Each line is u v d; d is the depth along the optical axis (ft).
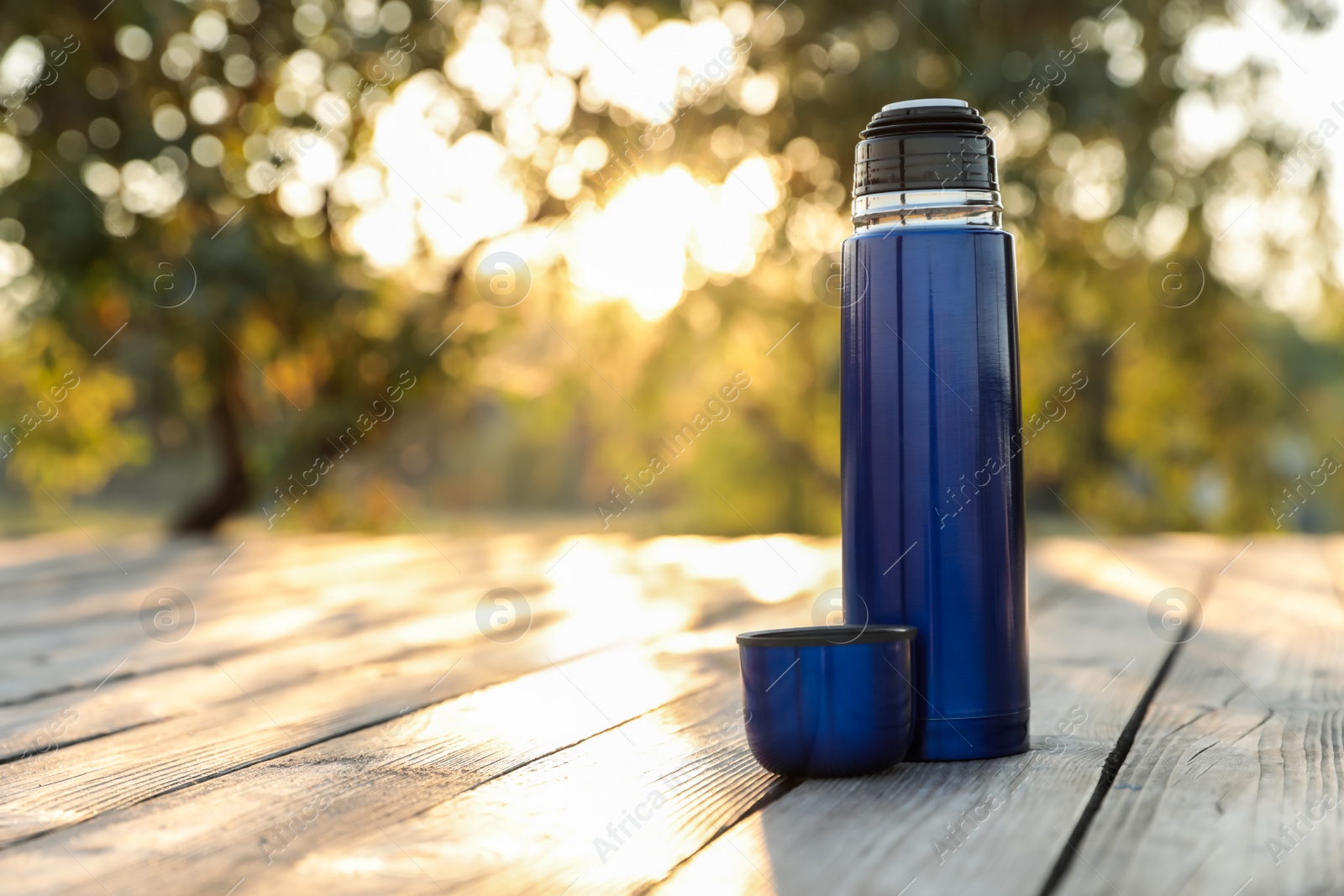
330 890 2.10
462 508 51.80
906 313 3.07
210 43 14.70
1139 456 25.91
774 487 36.19
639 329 19.89
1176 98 16.12
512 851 2.30
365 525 19.47
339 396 16.44
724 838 2.35
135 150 13.76
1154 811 2.47
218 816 2.61
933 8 13.50
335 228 15.46
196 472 45.44
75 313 14.71
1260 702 3.68
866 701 2.77
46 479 19.62
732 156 15.81
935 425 3.03
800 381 21.70
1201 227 18.33
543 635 5.37
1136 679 4.08
